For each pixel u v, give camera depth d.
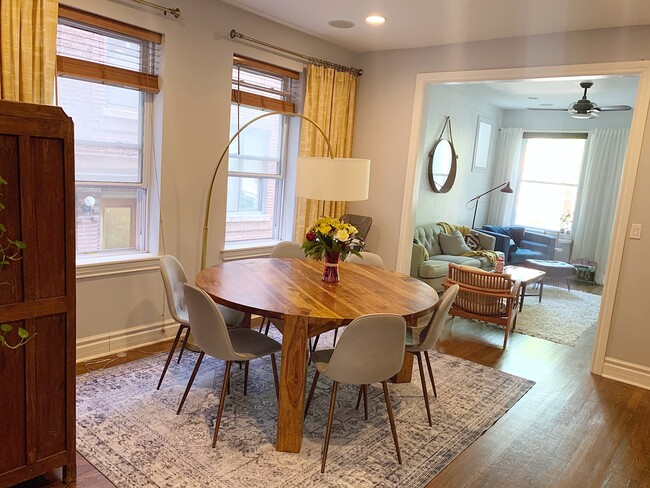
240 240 4.52
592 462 2.54
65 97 3.10
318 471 2.28
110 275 3.36
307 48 4.47
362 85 4.99
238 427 2.60
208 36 3.66
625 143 7.43
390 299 2.65
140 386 2.97
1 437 1.88
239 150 4.32
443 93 6.70
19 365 1.88
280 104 4.47
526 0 3.19
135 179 3.56
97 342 3.37
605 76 3.70
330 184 3.00
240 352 2.50
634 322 3.58
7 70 2.62
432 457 2.46
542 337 4.61
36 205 1.82
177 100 3.54
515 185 8.67
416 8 3.52
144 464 2.24
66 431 2.06
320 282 2.92
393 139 4.82
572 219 8.14
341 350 2.20
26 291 1.84
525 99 7.40
